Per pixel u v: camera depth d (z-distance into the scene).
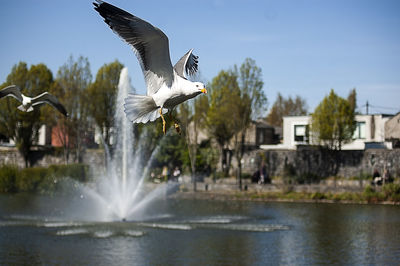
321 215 35.09
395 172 50.78
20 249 22.48
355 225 30.44
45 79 64.25
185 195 48.50
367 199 43.75
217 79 59.06
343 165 53.59
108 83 61.44
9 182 51.88
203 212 36.62
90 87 60.50
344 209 38.75
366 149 53.66
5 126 63.75
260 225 30.06
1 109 62.41
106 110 61.34
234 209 38.75
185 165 60.09
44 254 21.66
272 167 57.38
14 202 42.09
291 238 25.98
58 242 24.14
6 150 65.38
